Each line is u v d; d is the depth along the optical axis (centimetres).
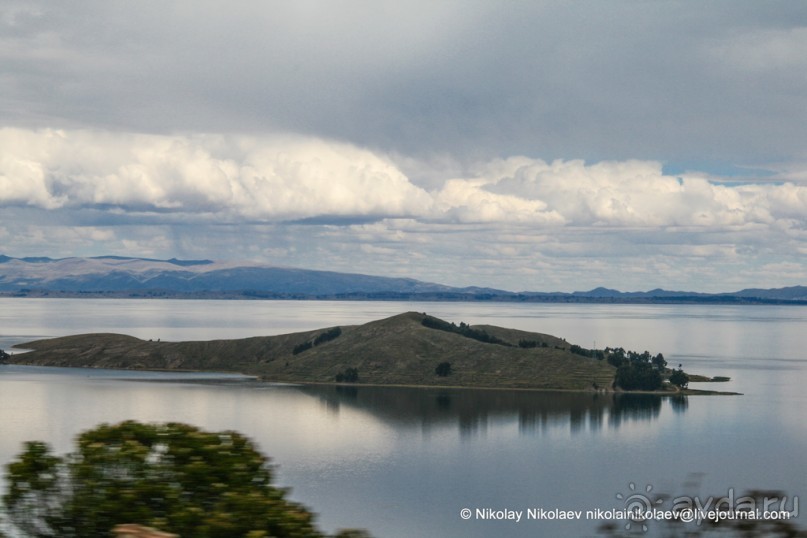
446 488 11012
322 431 16562
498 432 17138
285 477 11512
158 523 1528
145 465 1656
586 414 19812
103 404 19000
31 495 1636
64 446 11169
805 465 13225
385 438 15950
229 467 1698
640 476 12338
